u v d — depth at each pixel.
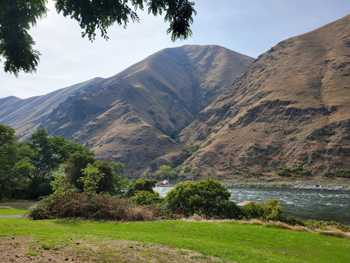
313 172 89.12
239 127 136.50
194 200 20.61
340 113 102.94
